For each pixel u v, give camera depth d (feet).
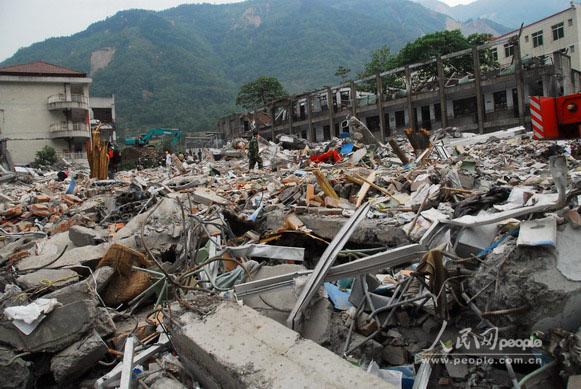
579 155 40.42
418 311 13.14
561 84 100.42
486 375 10.54
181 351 11.38
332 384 8.43
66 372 12.44
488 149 53.67
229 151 83.66
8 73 136.46
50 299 13.53
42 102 141.28
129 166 112.16
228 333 10.61
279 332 10.36
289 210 24.03
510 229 13.28
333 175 32.55
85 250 20.34
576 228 10.40
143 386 10.82
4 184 57.31
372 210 22.52
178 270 18.29
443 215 19.54
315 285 12.62
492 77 102.89
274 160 56.13
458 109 111.55
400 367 11.63
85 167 111.24
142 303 17.29
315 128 147.74
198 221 19.95
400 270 16.52
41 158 126.62
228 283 15.52
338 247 13.58
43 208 33.83
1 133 136.77
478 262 12.21
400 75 143.33
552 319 9.55
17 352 12.67
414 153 48.70
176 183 40.73
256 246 16.29
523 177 29.45
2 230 26.73
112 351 13.47
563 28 139.44
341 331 12.74
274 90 193.26
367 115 131.64
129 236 21.84
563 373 8.95
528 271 9.98
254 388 8.66
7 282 17.35
